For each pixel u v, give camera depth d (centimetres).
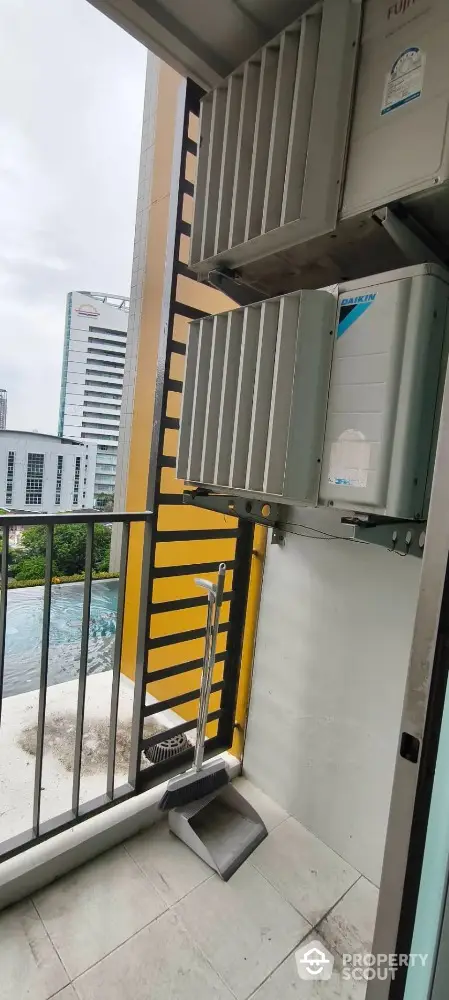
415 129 88
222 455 126
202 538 175
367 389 99
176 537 166
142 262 279
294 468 108
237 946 129
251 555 195
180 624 239
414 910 67
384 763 150
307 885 150
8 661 272
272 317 112
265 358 114
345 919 139
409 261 113
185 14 124
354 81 98
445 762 67
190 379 140
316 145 101
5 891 132
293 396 106
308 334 106
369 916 141
